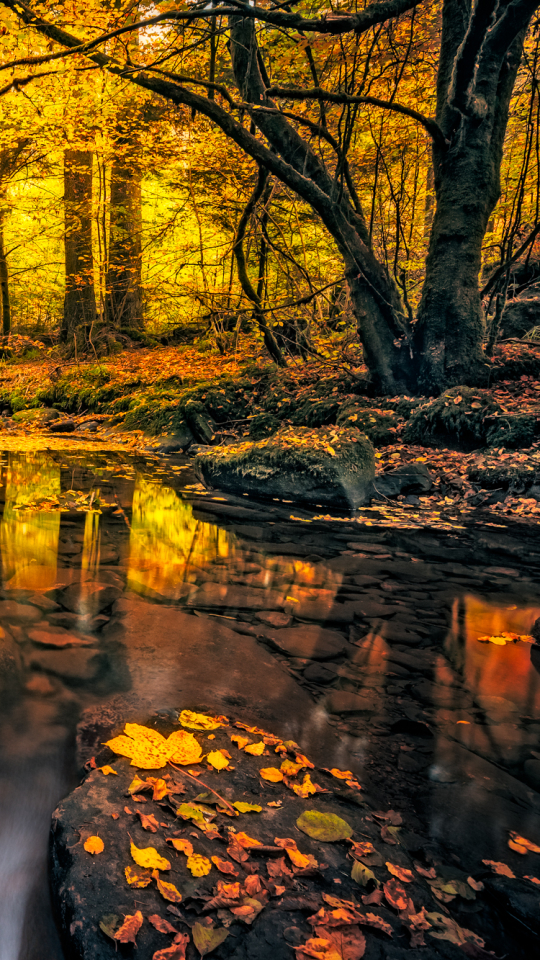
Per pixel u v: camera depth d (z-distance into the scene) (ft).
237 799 4.80
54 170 52.80
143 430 33.24
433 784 5.35
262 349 41.73
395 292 26.50
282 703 6.58
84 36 20.49
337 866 4.20
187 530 14.60
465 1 22.15
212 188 37.06
